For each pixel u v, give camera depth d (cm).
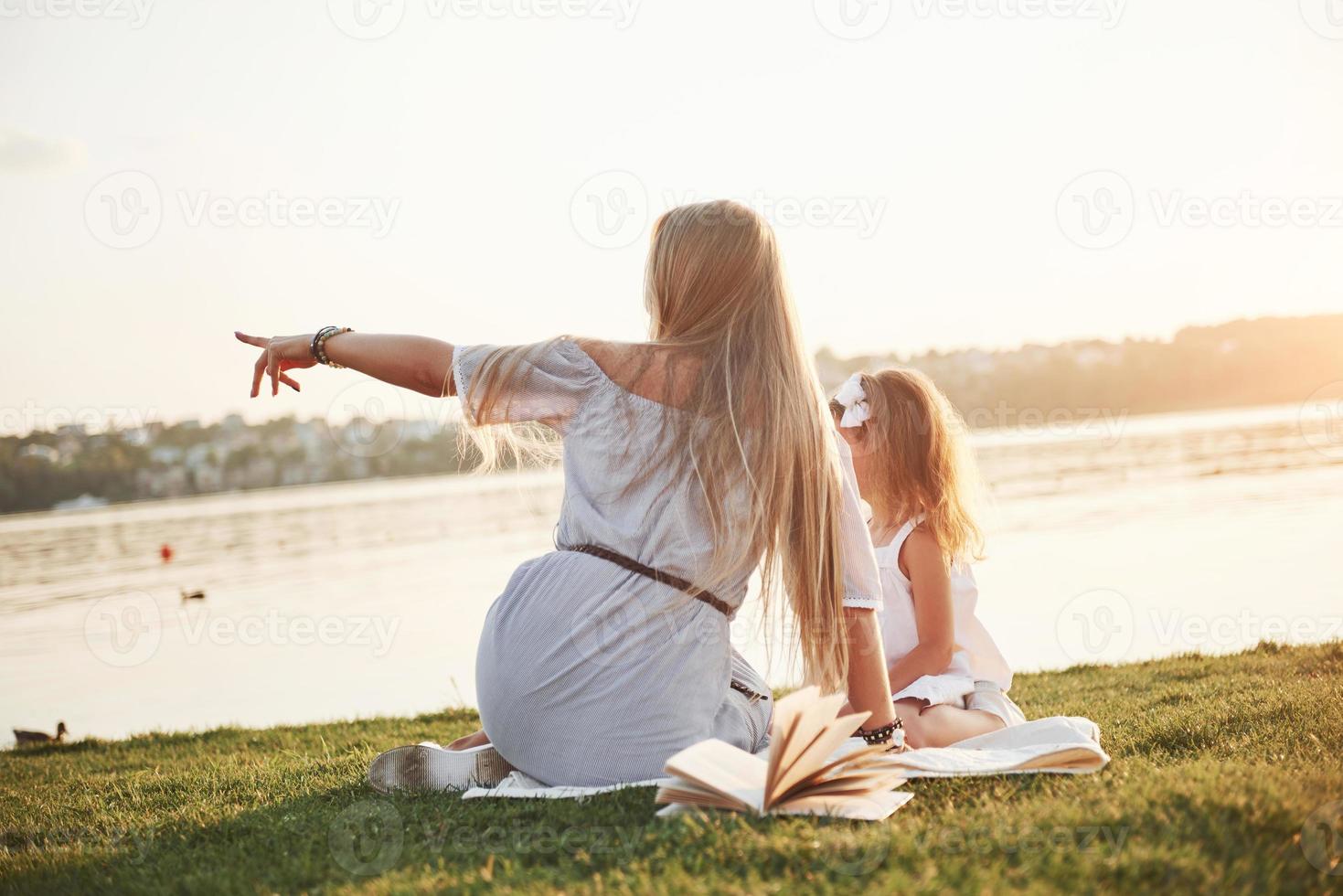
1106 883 156
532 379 209
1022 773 222
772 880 161
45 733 526
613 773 217
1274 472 1739
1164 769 223
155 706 725
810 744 191
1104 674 489
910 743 252
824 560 219
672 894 156
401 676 775
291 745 420
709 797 194
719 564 213
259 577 1465
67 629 1109
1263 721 282
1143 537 1112
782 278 225
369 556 1652
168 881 190
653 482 211
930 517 277
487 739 257
